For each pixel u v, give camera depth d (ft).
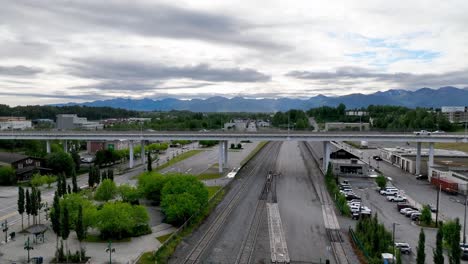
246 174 550.77
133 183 474.90
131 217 278.87
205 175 534.37
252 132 573.74
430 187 468.75
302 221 325.62
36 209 298.15
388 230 301.02
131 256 241.55
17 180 488.02
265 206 371.76
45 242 267.39
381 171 581.94
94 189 407.44
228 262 238.89
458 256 200.95
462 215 346.74
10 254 244.63
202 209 333.01
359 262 241.76
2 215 334.65
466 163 529.86
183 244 266.98
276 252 256.32
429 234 294.25
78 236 245.65
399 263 220.02
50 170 525.34
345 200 359.46
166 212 302.66
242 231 297.74
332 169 516.32
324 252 257.55
